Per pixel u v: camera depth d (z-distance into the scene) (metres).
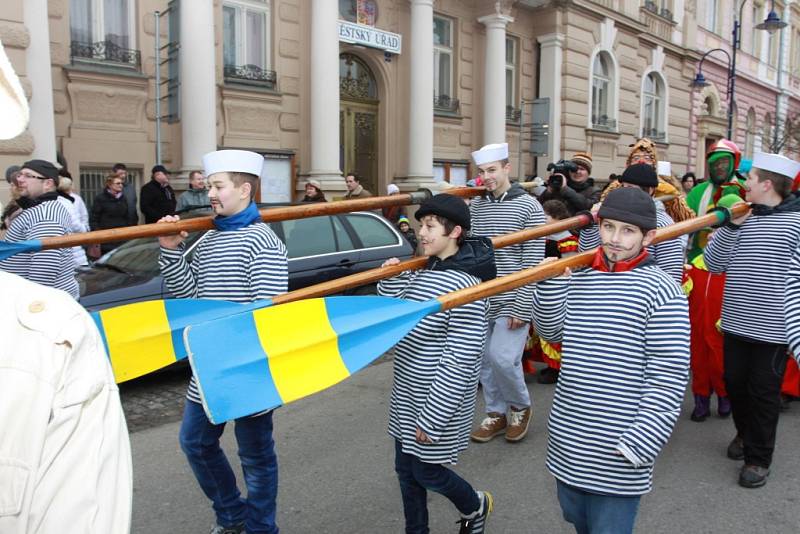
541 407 5.06
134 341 2.57
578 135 17.12
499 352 4.20
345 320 2.13
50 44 8.81
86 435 1.10
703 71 23.95
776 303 3.59
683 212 5.20
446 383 2.51
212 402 1.82
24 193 4.30
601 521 2.23
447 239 2.72
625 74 18.97
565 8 16.19
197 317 2.67
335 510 3.46
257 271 2.78
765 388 3.69
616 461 2.19
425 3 12.87
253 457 2.79
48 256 4.15
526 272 2.37
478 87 15.06
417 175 13.19
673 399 2.12
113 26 9.52
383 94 13.27
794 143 28.23
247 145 10.92
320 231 6.41
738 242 3.75
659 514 3.44
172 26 9.71
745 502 3.57
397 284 2.96
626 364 2.19
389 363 6.23
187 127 9.81
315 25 11.23
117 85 9.42
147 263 5.78
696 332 4.74
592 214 3.17
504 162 4.36
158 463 3.98
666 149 21.83
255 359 1.92
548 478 3.85
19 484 1.01
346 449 4.24
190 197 8.68
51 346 1.11
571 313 2.32
